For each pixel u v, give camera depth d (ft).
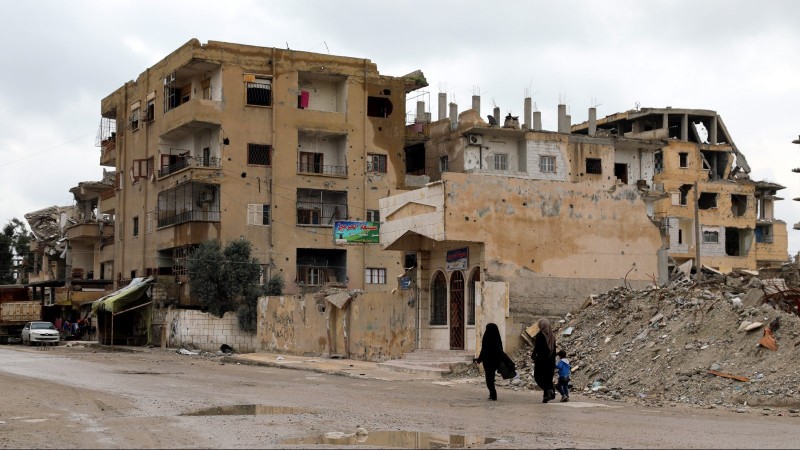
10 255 343.87
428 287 108.06
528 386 78.23
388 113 206.28
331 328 121.80
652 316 81.20
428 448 42.29
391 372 96.12
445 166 214.48
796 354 63.82
